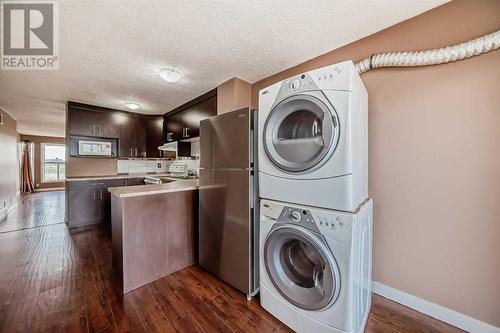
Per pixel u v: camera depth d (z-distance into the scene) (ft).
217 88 9.62
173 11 4.95
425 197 5.15
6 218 13.52
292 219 4.50
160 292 5.96
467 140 4.60
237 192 5.94
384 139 5.72
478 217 4.51
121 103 12.39
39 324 4.67
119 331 4.54
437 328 4.72
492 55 4.31
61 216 13.98
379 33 5.80
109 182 13.04
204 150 7.05
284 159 4.71
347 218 3.86
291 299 4.59
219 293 5.94
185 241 7.45
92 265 7.41
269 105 4.95
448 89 4.81
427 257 5.14
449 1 4.75
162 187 7.23
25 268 7.16
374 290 5.95
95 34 5.80
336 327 3.99
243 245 5.79
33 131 22.81
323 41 6.24
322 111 4.08
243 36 5.97
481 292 4.49
